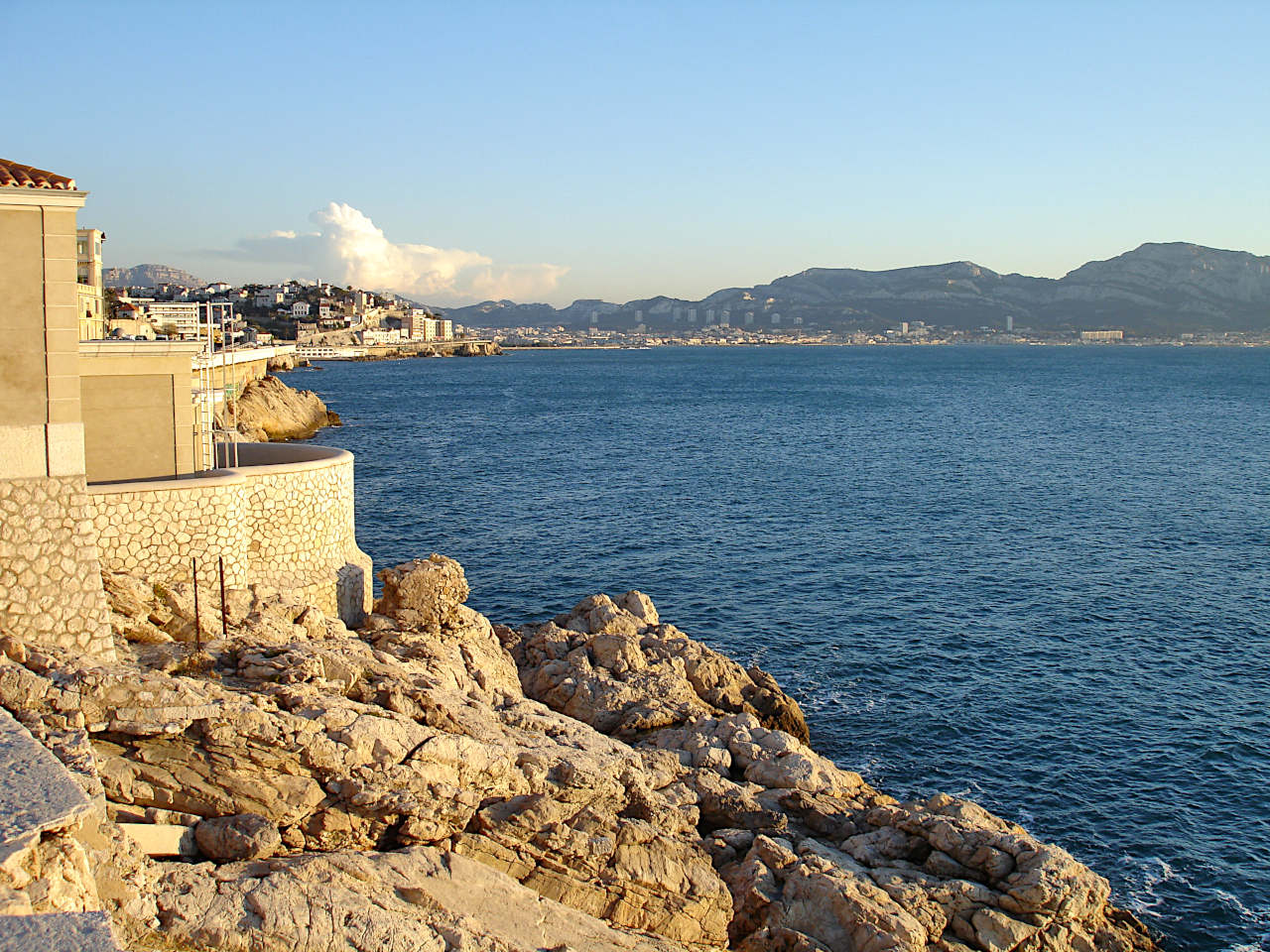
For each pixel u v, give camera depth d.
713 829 24.92
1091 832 29.28
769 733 28.91
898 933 20.30
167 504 24.20
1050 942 21.58
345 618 29.77
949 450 109.62
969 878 22.83
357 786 18.66
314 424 124.12
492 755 21.19
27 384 19.80
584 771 22.59
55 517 20.12
